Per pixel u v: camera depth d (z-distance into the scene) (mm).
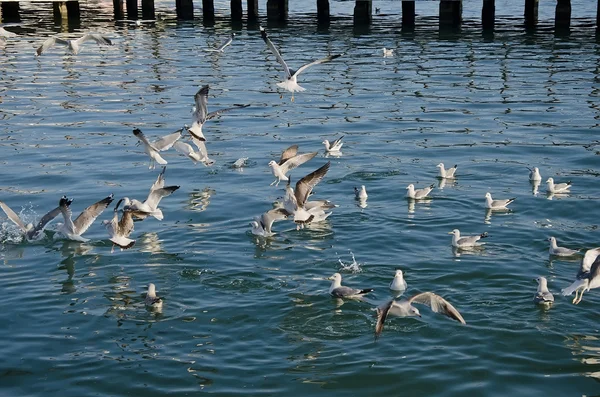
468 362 14898
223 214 23062
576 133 31844
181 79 43969
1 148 30562
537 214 22891
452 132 32438
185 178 26688
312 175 17109
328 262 19422
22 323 16609
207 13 67938
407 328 16156
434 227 21812
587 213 22906
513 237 21031
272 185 25812
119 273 19047
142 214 18484
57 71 46594
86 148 30562
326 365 14859
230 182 26188
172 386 14250
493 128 32969
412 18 63469
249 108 37156
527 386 14203
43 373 14727
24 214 23281
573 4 74750
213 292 17859
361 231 21469
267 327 16266
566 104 36906
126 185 25969
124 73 45875
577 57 48625
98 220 22797
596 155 28750
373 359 15031
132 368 14828
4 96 40031
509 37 57156
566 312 16734
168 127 33594
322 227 21797
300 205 17156
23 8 74562
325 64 47906
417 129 33031
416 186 25453
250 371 14688
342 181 26016
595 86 40531
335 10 73438
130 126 33875
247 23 65688
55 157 29312
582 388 14141
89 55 51781
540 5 74250
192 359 15109
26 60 50000
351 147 30344
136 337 15961
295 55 50719
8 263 19812
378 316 13922
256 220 21594
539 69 45281
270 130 33219
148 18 68562
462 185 25609
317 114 35969
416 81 42969
